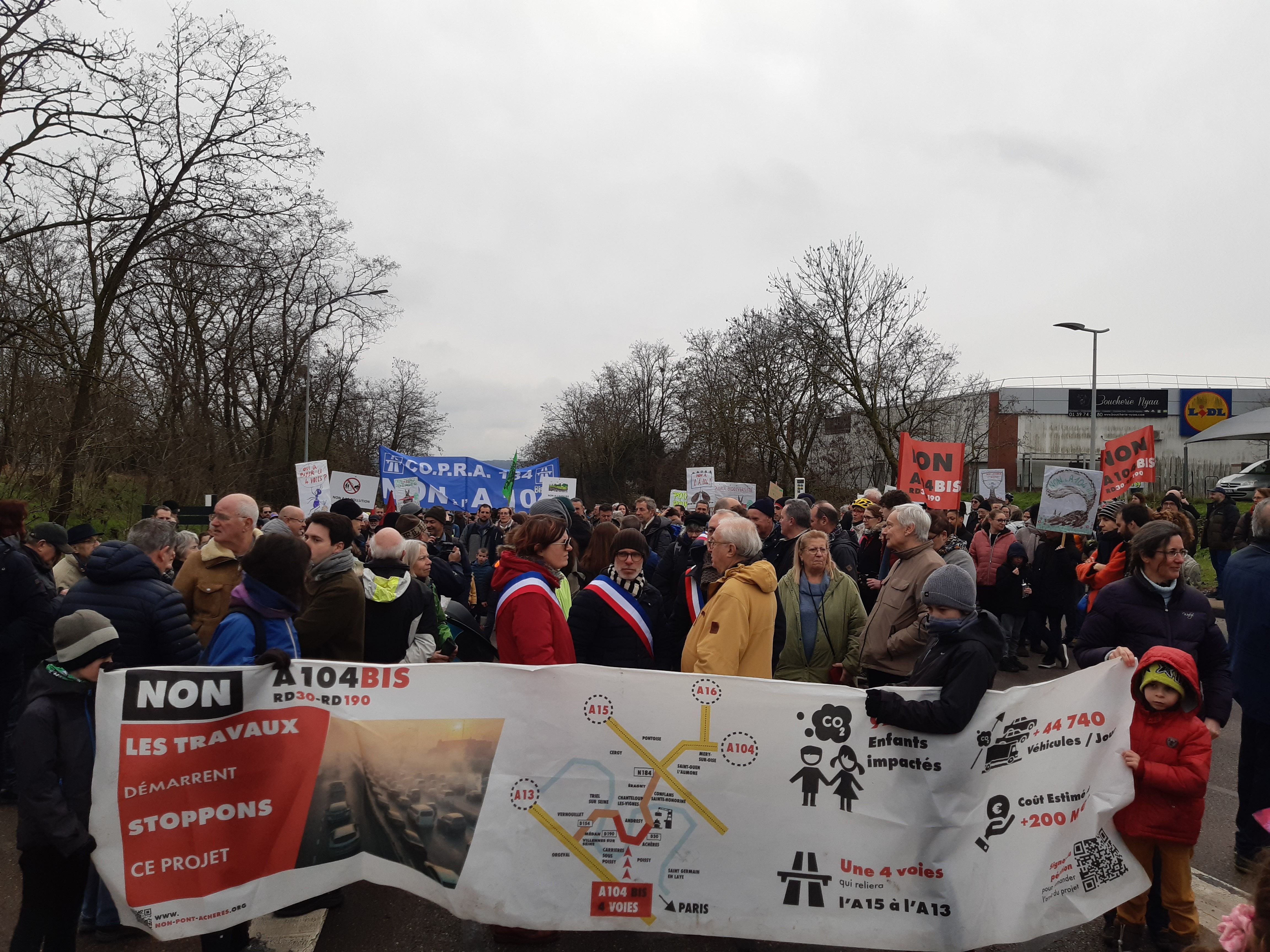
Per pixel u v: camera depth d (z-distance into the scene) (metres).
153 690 3.34
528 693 3.65
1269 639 4.32
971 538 11.28
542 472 15.34
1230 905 4.16
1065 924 3.62
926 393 32.31
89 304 17.86
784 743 3.65
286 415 37.06
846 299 32.25
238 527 4.84
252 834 3.45
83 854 3.04
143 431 20.09
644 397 58.66
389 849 3.57
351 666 3.58
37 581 5.32
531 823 3.62
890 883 3.60
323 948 3.68
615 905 3.61
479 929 3.86
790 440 37.06
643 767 3.65
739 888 3.62
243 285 26.78
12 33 12.92
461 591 7.09
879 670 5.08
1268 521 4.42
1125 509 7.16
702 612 4.39
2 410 15.77
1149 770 3.57
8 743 5.31
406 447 54.81
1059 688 3.70
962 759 3.62
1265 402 51.09
